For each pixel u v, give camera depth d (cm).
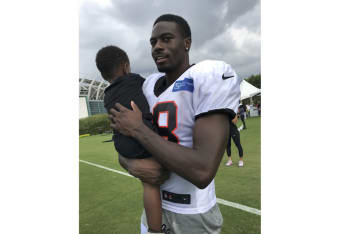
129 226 208
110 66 118
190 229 93
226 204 226
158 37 90
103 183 342
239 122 1074
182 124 90
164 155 76
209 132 77
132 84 106
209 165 74
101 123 1617
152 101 103
